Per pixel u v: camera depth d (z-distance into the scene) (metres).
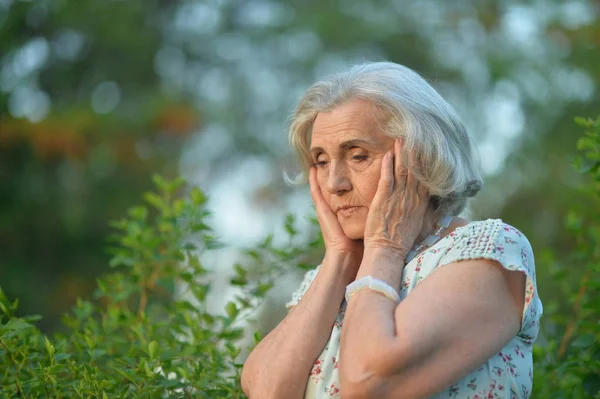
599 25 19.59
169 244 5.83
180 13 22.94
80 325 5.86
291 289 13.93
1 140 19.14
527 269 3.70
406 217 3.96
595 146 5.09
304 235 12.73
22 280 19.06
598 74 19.20
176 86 21.72
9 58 20.44
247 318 5.87
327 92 4.16
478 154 4.34
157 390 4.55
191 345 5.09
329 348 3.93
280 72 22.55
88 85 21.11
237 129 21.80
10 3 20.61
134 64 21.50
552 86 19.52
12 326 4.55
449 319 3.53
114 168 19.55
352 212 4.11
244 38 22.80
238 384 4.81
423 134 3.96
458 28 21.38
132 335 5.44
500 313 3.60
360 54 21.86
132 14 21.45
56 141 19.09
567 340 5.50
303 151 4.48
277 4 23.19
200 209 5.89
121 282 5.85
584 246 5.65
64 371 4.93
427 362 3.49
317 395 3.89
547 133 18.97
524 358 3.78
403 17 22.03
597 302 4.98
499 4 20.98
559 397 5.13
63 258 19.67
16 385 4.63
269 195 21.00
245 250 5.94
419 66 21.56
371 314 3.63
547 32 19.83
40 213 19.58
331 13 21.92
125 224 6.01
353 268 4.16
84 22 20.77
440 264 3.75
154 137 20.33
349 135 4.02
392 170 3.98
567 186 17.77
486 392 3.62
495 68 19.91
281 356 3.96
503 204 18.19
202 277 6.36
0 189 19.55
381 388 3.49
